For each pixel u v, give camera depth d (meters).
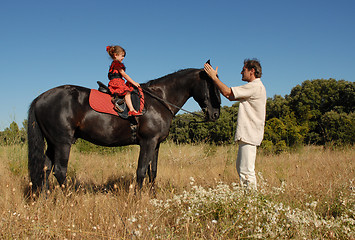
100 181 5.87
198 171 6.57
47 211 3.24
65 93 4.01
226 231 2.67
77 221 3.09
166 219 3.18
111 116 4.16
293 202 3.72
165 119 4.53
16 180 5.15
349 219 2.87
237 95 3.73
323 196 3.92
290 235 2.65
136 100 4.26
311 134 20.47
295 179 5.31
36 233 2.65
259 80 3.87
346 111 27.98
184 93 4.80
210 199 3.27
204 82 4.70
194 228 2.84
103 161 8.11
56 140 3.96
